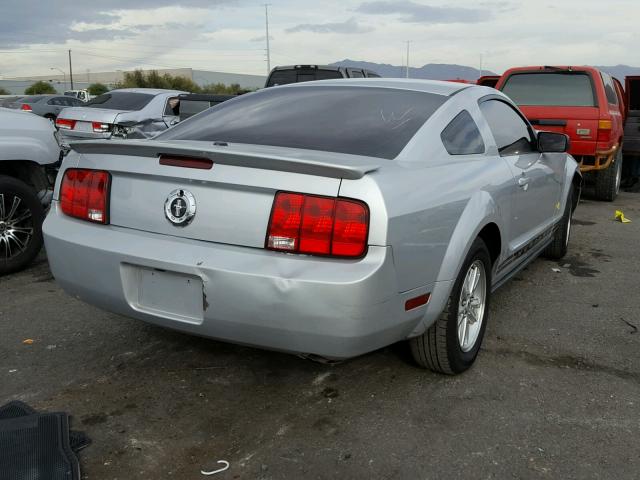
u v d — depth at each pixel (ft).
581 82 28.78
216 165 8.50
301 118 10.80
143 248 8.74
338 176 8.01
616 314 14.21
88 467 8.05
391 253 8.08
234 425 9.12
